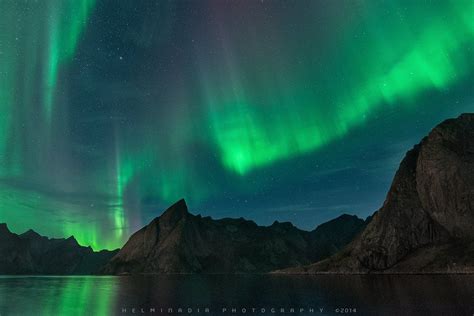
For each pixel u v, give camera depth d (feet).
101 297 212.84
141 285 371.56
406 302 139.33
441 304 129.39
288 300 169.68
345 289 222.48
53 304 171.94
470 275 349.82
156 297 208.44
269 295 203.21
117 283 430.20
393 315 107.65
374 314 111.86
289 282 350.64
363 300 153.17
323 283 302.86
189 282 438.40
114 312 138.10
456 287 198.80
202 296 211.20
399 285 234.38
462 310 113.70
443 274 387.96
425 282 252.42
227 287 307.37
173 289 290.97
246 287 296.92
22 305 167.63
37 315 131.95
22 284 404.16
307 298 175.01
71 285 378.94
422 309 118.42
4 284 403.75
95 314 132.46
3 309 151.23
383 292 187.83
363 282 290.56
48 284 404.98
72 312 139.85
